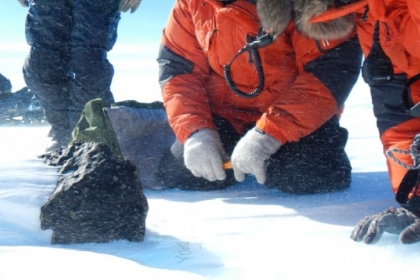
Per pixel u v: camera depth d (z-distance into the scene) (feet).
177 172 8.13
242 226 5.90
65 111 10.58
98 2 10.28
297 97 7.04
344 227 5.78
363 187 8.01
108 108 8.12
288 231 5.65
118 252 5.00
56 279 4.16
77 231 5.23
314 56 7.22
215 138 7.25
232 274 4.36
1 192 5.42
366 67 5.88
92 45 10.38
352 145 13.28
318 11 5.91
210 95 8.14
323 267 4.49
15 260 4.58
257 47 7.20
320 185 7.64
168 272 4.40
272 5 6.61
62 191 5.26
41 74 10.27
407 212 5.30
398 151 5.39
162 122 8.62
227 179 8.14
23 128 17.56
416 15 5.17
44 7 10.14
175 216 6.44
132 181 5.41
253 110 8.16
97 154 5.61
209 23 7.58
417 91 5.75
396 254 4.75
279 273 4.36
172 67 8.00
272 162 7.73
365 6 5.85
